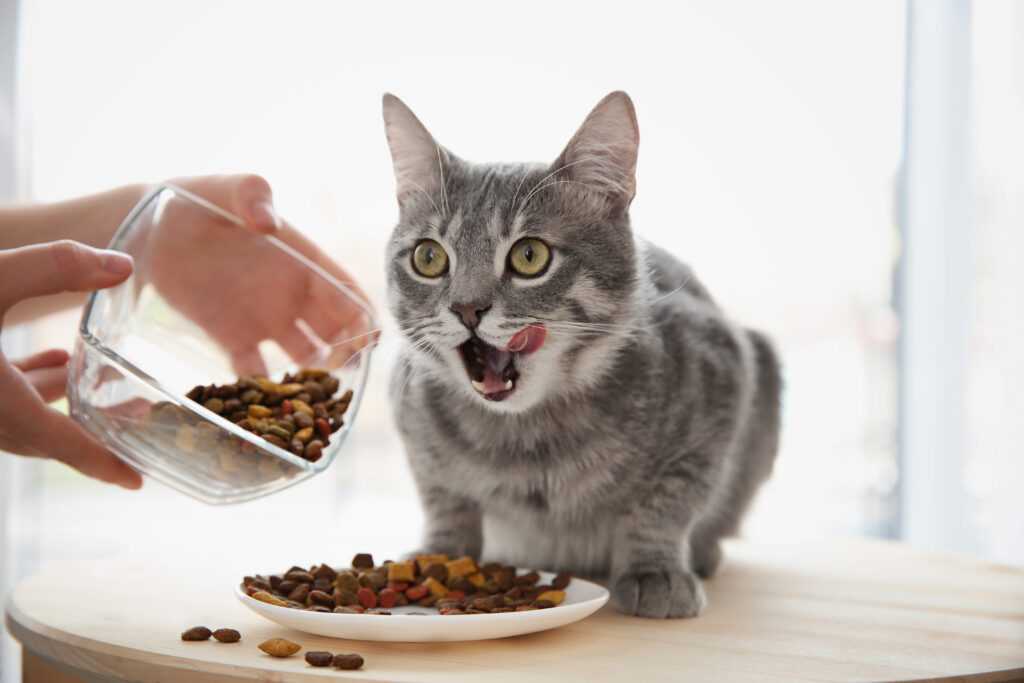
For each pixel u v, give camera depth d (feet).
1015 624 2.07
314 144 3.28
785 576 2.42
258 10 3.28
